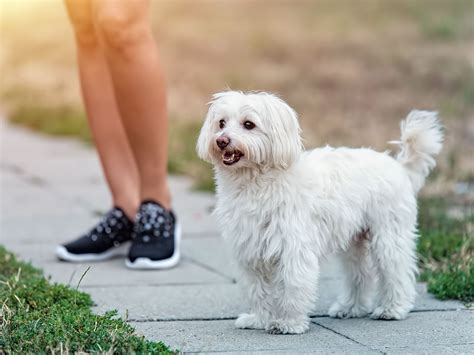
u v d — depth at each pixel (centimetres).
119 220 628
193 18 2594
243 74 1744
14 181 999
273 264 454
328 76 1678
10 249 656
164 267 595
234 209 453
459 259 569
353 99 1439
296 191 446
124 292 529
